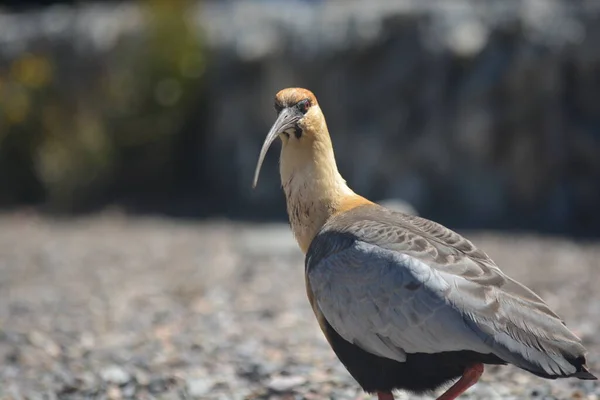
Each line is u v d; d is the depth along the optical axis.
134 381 8.26
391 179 20.75
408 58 20.53
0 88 24.41
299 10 22.81
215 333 10.23
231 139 22.83
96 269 15.12
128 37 24.09
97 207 23.33
